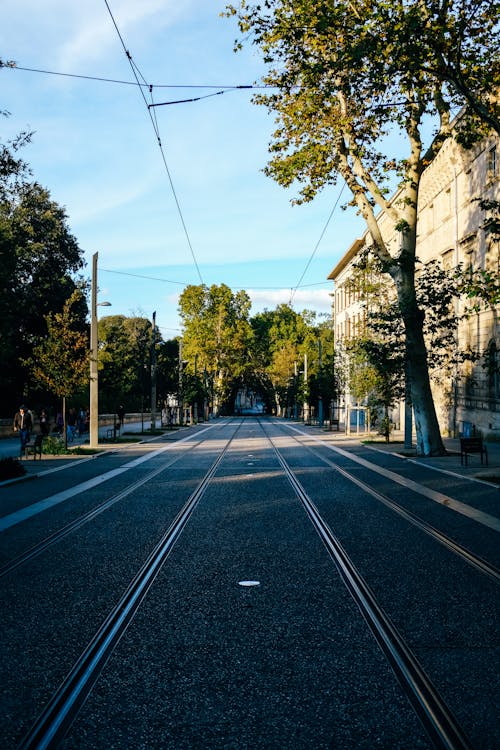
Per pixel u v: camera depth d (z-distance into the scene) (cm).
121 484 1778
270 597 700
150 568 832
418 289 2598
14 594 720
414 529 1084
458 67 1562
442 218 3938
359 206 2645
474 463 2250
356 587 737
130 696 459
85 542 998
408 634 584
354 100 2328
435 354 2588
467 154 3462
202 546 960
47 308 5216
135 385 8338
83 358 3083
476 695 456
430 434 2580
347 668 507
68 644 565
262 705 443
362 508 1315
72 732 409
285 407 10875
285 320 12656
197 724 417
